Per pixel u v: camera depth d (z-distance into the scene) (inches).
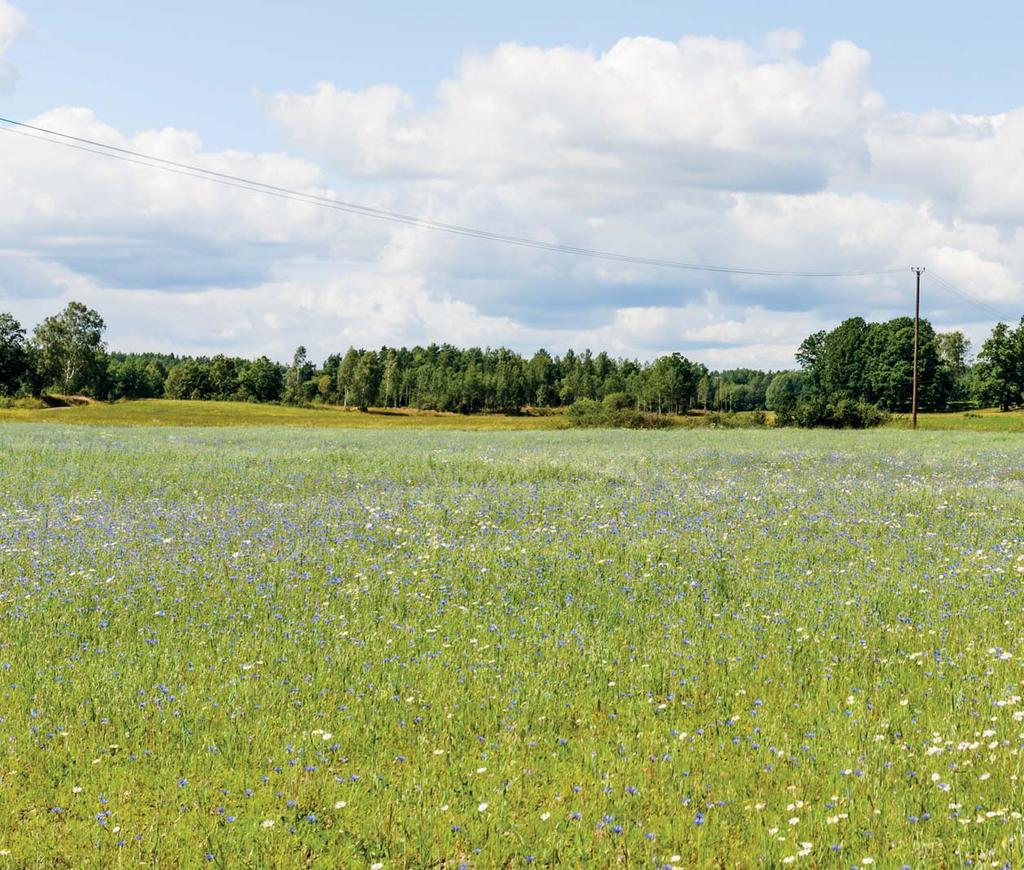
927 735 307.9
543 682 371.2
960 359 6983.3
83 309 6968.5
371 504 828.6
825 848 236.7
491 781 283.7
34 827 257.6
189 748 309.4
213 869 234.8
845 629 437.4
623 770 290.5
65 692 358.0
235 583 540.1
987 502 840.9
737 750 304.3
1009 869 216.8
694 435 2212.1
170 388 7731.3
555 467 1124.5
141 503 844.0
